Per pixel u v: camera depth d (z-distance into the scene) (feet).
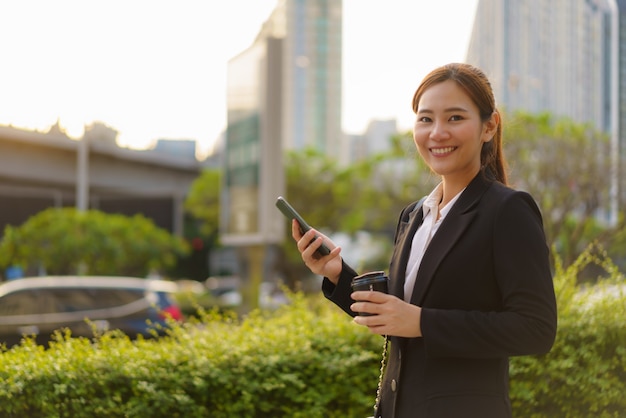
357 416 13.61
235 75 46.11
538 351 6.28
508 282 6.32
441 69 7.00
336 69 352.49
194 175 163.94
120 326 30.07
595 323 13.97
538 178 67.31
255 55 43.42
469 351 6.23
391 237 133.59
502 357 6.63
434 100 6.90
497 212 6.49
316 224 117.29
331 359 13.62
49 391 12.57
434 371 6.59
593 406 13.57
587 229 68.74
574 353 13.61
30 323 29.63
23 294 30.27
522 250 6.34
